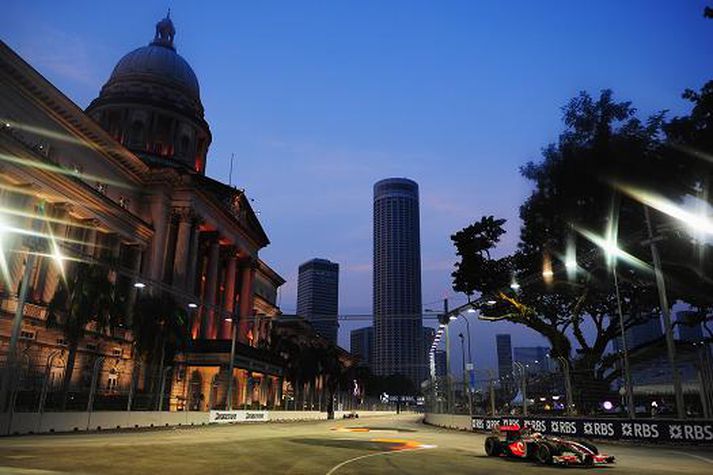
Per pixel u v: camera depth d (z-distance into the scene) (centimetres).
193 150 9238
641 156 3788
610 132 3962
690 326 4812
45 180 5028
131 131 8638
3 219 4691
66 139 5581
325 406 11081
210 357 6706
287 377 8662
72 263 5338
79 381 5066
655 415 4009
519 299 5053
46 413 2984
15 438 2475
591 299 4953
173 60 9725
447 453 2209
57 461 1534
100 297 4266
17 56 4666
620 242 4094
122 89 9125
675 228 2895
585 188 4116
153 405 4722
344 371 11556
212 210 7962
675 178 3694
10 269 4731
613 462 1825
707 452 2256
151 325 4900
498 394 5000
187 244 7119
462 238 5016
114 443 2248
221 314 8362
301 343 9988
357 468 1625
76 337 4147
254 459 1819
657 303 4869
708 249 3825
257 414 5931
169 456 1802
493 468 1662
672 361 2681
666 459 1964
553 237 4669
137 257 6488
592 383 4697
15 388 2831
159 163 8169
